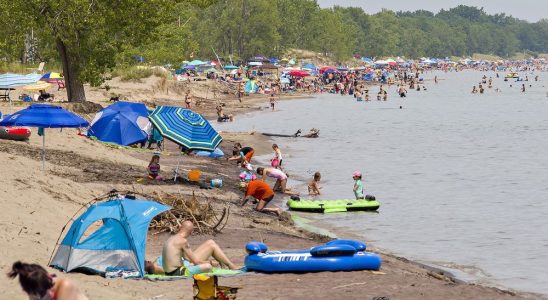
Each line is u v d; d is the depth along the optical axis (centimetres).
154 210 3178
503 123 14662
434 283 3212
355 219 5456
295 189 6769
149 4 9950
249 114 15775
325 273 3266
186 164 7138
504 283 3778
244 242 4112
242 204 5322
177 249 3119
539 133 12675
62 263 2980
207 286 2534
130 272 3020
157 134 7781
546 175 7812
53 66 15350
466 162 8938
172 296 2767
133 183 5288
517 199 6366
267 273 3250
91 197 4481
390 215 5628
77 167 5641
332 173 7881
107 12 9731
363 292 2956
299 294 2895
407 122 14700
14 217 3484
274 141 10700
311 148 10088
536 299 3447
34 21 9562
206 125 5472
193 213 4328
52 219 3681
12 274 1870
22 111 4753
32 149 6038
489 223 5347
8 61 14575
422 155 9606
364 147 10381
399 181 7406
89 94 13588
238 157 7738
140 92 15725
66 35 9562
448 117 16062
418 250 4519
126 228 3066
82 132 7394
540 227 5197
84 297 1914
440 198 6400
